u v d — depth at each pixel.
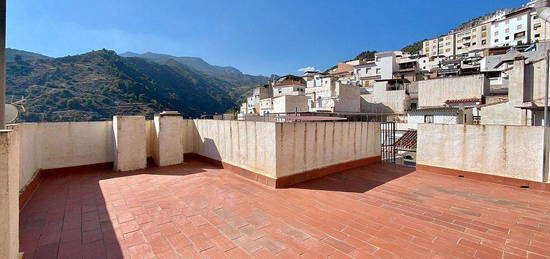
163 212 4.30
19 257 2.71
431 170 6.85
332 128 6.83
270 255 3.01
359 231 3.57
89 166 7.47
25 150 5.30
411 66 45.09
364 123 7.89
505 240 3.29
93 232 3.61
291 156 5.83
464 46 67.31
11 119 4.65
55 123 6.93
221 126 7.55
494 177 5.82
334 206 4.51
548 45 25.88
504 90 23.72
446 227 3.66
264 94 46.97
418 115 22.42
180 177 6.58
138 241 3.37
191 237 3.45
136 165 7.59
